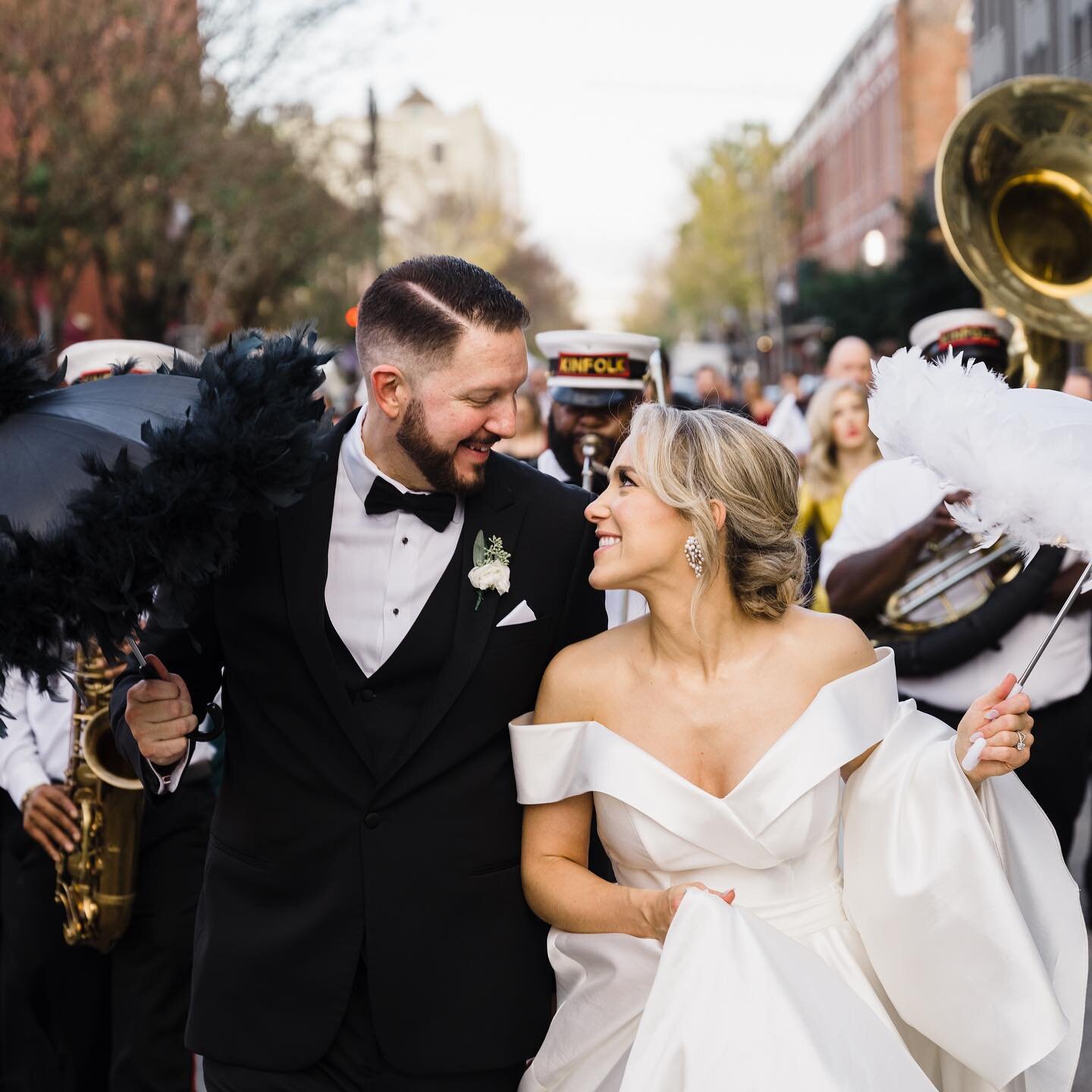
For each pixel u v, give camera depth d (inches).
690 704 108.7
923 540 173.3
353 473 109.9
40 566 89.3
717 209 2217.0
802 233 2513.5
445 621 109.0
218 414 94.4
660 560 106.0
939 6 1699.1
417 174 1376.7
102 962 156.3
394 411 105.2
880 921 106.7
